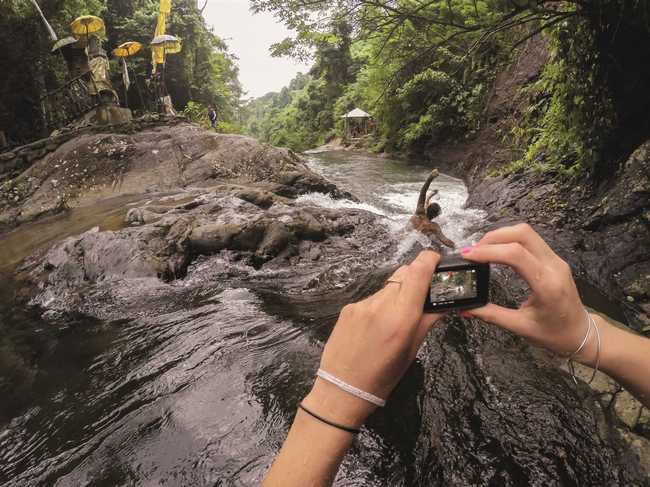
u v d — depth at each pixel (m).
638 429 1.84
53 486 1.71
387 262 4.48
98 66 9.52
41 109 11.20
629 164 4.38
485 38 4.04
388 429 1.92
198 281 3.96
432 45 4.33
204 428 1.98
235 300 3.51
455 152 12.66
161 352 2.72
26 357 2.83
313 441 0.51
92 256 4.13
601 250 4.11
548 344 0.67
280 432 1.92
